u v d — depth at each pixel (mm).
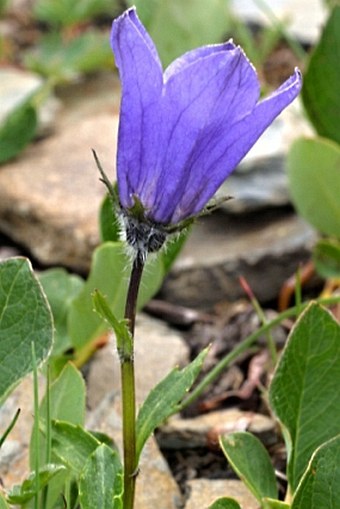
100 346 320
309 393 260
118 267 299
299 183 341
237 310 363
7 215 404
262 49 511
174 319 357
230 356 297
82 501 227
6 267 245
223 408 316
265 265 371
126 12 210
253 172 399
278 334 342
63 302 320
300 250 375
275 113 213
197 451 298
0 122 460
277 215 399
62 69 523
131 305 224
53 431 240
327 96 353
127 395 226
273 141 411
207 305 368
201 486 281
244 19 562
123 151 217
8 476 280
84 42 537
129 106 214
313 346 259
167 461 296
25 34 593
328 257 346
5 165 430
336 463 232
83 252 381
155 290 304
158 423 230
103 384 313
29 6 632
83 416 256
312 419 260
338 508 232
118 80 538
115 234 311
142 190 218
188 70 210
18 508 260
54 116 483
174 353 326
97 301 219
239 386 324
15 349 244
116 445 274
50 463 241
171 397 231
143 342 330
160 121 214
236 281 370
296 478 258
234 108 213
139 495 276
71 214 388
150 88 212
